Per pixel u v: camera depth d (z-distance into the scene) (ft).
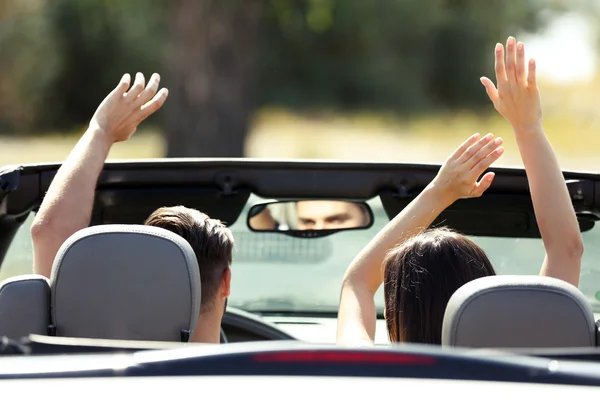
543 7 202.08
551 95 261.85
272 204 29.48
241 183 28.81
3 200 24.38
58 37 212.43
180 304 18.08
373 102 231.50
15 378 12.41
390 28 200.34
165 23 206.18
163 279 18.06
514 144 189.88
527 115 21.66
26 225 27.91
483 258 18.16
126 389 11.91
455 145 206.80
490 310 15.02
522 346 15.03
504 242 28.89
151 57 211.41
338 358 12.37
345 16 193.77
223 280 20.18
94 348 13.70
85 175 22.40
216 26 127.24
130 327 18.11
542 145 21.66
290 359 12.39
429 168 28.40
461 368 12.23
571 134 229.25
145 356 12.69
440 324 17.71
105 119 23.35
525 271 28.89
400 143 212.02
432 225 28.91
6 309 18.39
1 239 26.09
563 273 20.81
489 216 28.58
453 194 21.29
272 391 11.77
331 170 28.71
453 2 199.82
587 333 15.08
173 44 129.29
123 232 18.22
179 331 18.13
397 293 18.08
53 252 21.57
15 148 191.01
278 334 30.07
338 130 233.96
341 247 30.30
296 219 29.89
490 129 226.38
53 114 219.82
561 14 207.62
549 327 15.03
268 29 207.82
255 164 28.50
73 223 21.81
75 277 18.17
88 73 217.56
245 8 128.77
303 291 30.96
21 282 18.51
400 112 230.27
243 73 129.80
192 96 127.54
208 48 127.34
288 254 30.32
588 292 28.12
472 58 210.79
